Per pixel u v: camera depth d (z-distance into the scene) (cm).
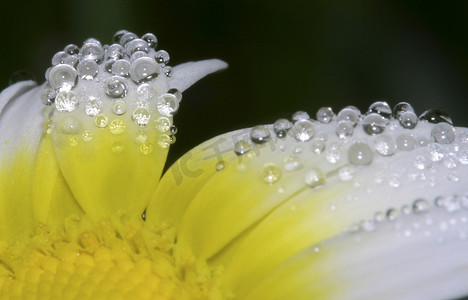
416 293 10
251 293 11
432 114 11
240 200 11
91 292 11
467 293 10
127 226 11
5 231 12
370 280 10
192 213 11
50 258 11
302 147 11
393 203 11
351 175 11
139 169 11
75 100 11
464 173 11
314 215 11
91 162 11
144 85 11
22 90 12
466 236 10
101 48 12
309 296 11
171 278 11
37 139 12
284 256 11
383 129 11
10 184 12
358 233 11
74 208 12
